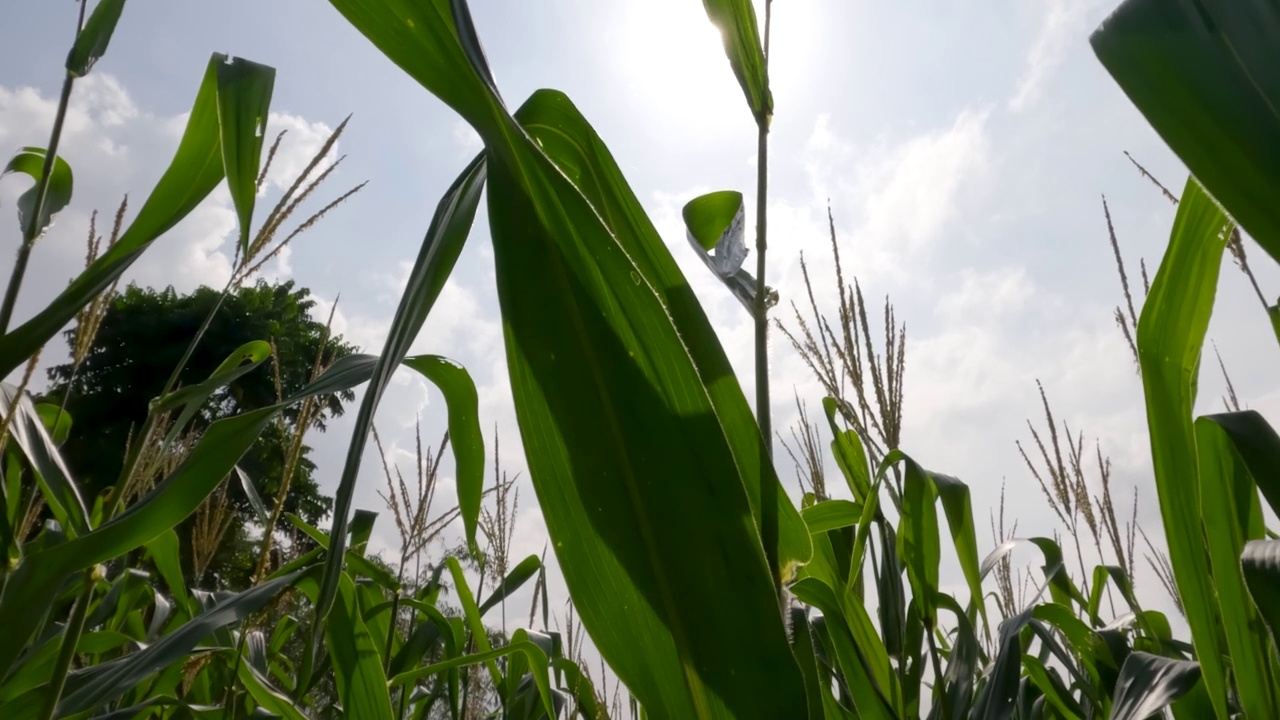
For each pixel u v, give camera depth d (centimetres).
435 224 49
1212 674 72
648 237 58
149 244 71
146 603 151
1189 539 71
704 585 40
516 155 41
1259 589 57
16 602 59
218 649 108
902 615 116
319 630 42
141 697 125
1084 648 116
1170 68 34
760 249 68
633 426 41
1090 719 140
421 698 185
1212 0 32
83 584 73
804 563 60
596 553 42
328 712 170
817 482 154
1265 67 30
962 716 105
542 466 43
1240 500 76
